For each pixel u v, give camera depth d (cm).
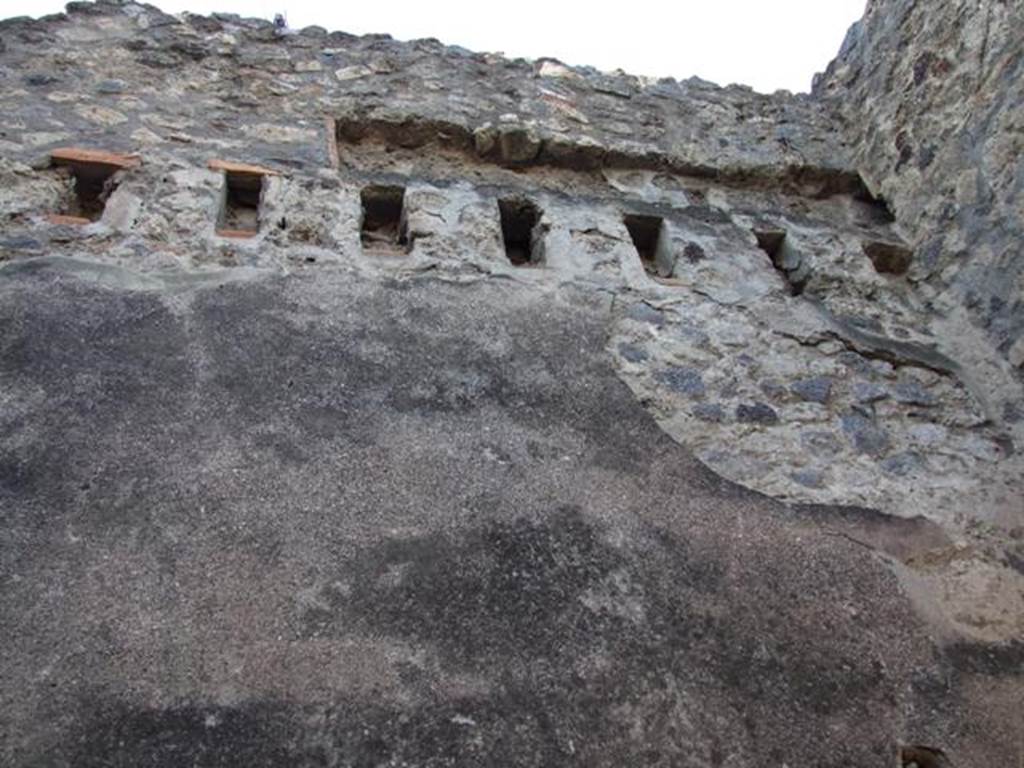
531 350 247
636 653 179
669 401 246
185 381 210
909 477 245
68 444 189
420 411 220
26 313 216
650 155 331
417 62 343
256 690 156
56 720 145
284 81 320
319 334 233
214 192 269
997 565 225
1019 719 190
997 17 309
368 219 299
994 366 279
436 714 159
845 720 179
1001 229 292
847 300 301
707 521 213
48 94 285
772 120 369
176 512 181
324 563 179
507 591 183
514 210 306
